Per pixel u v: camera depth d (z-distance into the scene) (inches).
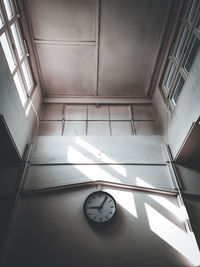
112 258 107.2
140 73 194.2
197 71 125.3
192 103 129.6
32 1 150.0
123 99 207.5
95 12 156.7
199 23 132.9
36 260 105.5
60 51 177.3
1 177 137.2
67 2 151.3
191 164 151.9
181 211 127.6
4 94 118.1
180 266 105.8
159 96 188.9
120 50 178.2
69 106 201.5
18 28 152.7
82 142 165.0
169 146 161.9
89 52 179.2
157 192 135.9
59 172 143.7
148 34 169.2
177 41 162.4
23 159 148.2
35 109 179.0
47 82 196.9
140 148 162.7
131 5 153.9
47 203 127.8
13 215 119.3
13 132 130.0
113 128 183.0
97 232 115.9
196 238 118.3
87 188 136.3
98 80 197.6
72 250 109.1
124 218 122.4
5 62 120.4
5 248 107.9
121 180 140.9
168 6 153.3
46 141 164.2
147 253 109.5
